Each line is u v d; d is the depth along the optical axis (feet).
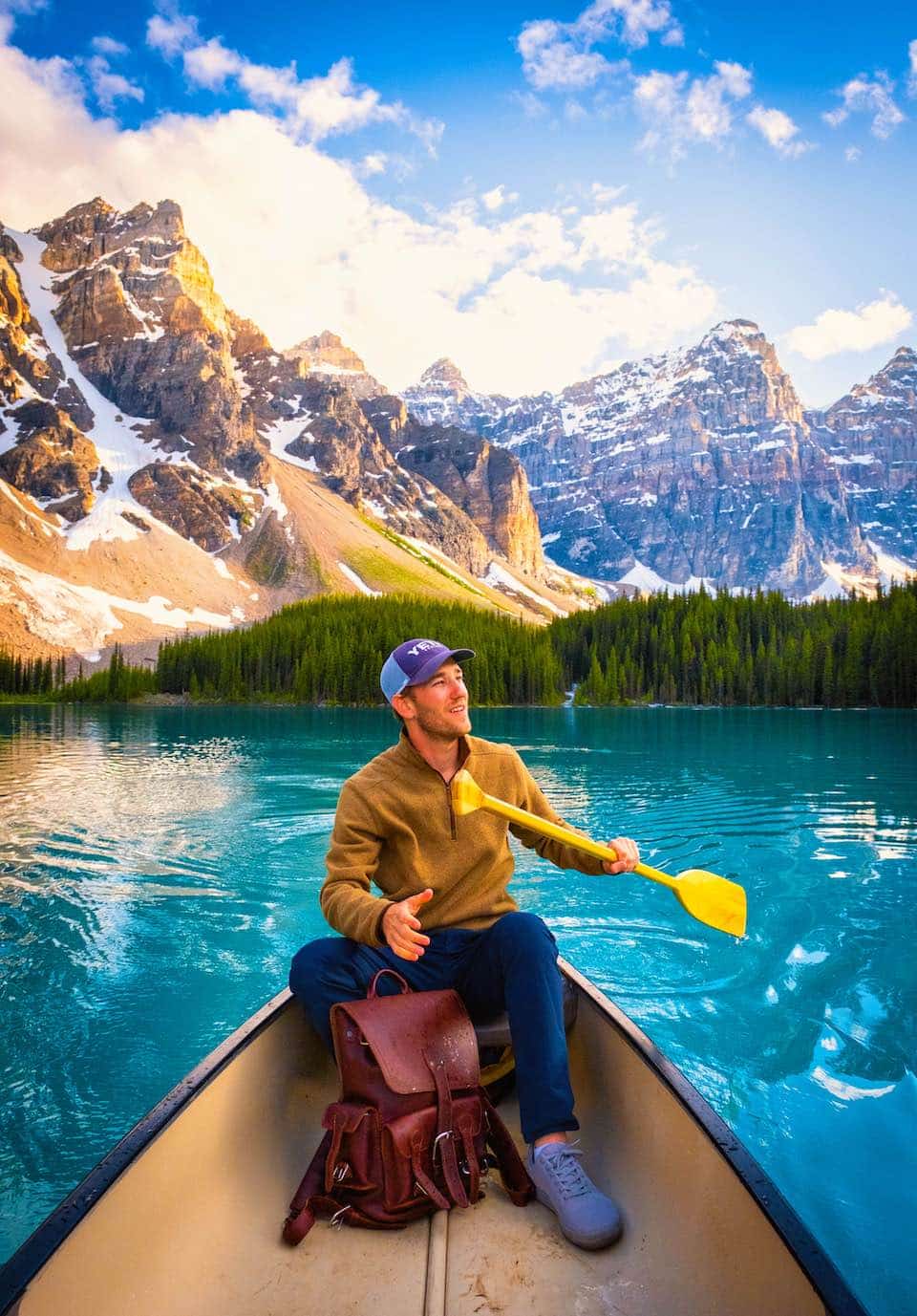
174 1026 13.60
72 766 63.52
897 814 35.29
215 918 19.97
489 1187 7.22
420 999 7.47
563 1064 7.22
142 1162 6.07
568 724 144.56
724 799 40.81
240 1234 6.63
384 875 8.90
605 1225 6.38
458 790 7.79
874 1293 7.31
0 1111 10.82
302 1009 8.89
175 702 343.05
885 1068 11.68
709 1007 13.98
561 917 19.26
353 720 172.65
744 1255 5.69
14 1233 8.23
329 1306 5.88
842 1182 8.99
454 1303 5.87
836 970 15.75
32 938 18.37
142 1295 5.74
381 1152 6.66
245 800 41.75
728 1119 10.31
